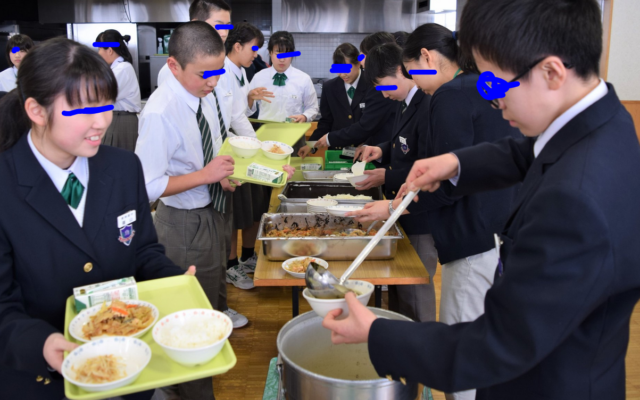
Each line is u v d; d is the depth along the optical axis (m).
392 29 6.79
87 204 1.29
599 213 0.75
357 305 1.03
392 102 3.23
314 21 6.77
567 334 0.79
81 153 1.16
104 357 0.99
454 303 1.82
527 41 0.80
